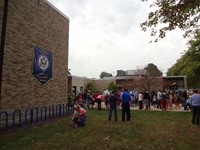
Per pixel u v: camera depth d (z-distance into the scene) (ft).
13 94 35.55
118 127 33.17
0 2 33.12
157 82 127.44
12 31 35.58
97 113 53.88
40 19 44.57
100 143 23.66
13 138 25.66
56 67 51.75
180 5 18.84
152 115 49.62
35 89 42.19
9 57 34.76
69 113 53.47
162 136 27.22
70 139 25.39
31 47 41.14
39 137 26.23
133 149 21.52
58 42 53.21
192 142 24.29
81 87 129.70
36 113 38.58
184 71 100.63
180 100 77.46
